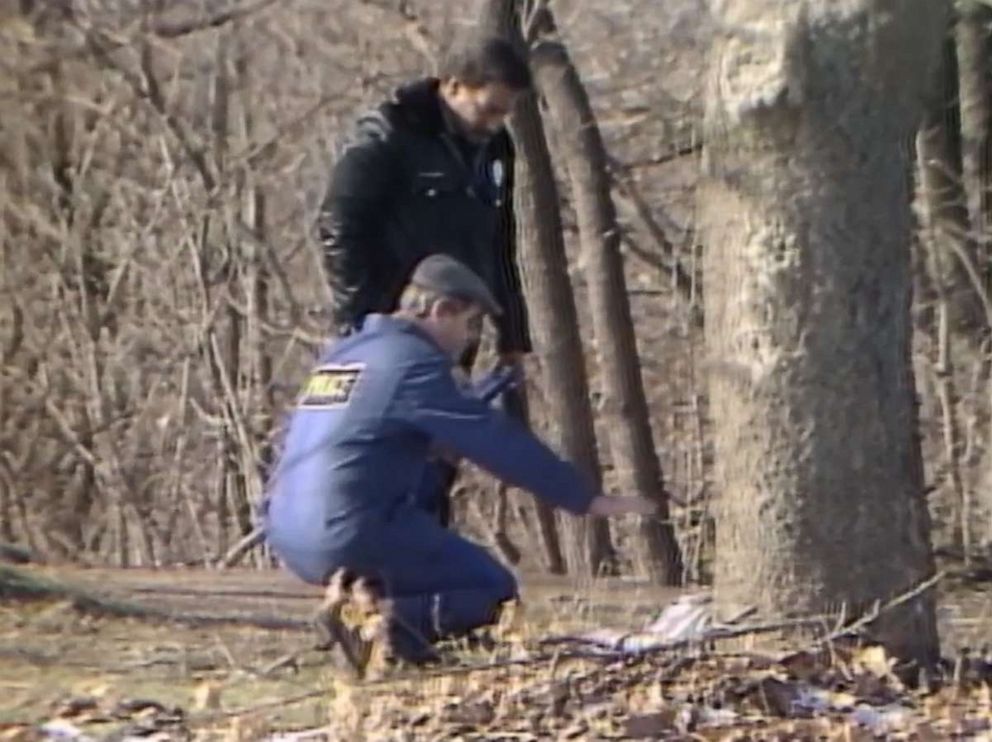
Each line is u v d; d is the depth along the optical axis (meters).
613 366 21.55
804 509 10.99
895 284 11.05
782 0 10.77
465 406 10.77
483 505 22.91
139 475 26.00
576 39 24.38
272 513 11.19
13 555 17.94
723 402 11.22
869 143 10.88
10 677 11.50
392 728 10.00
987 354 20.98
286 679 11.23
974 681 11.01
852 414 10.95
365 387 10.87
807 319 10.93
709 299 11.26
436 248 12.53
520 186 21.16
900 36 10.84
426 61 23.97
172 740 10.09
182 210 26.05
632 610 13.21
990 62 20.69
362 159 12.38
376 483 10.91
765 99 10.80
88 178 27.22
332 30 25.42
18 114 26.64
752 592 11.14
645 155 24.28
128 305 26.48
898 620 11.03
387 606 10.94
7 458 26.41
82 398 26.41
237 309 25.69
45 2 26.12
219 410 25.56
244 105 26.02
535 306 21.34
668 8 24.00
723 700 10.32
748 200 10.98
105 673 11.55
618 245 21.72
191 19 25.64
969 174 20.98
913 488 11.16
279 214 25.77
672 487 23.69
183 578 15.95
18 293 26.86
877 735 10.02
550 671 10.53
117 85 26.45
